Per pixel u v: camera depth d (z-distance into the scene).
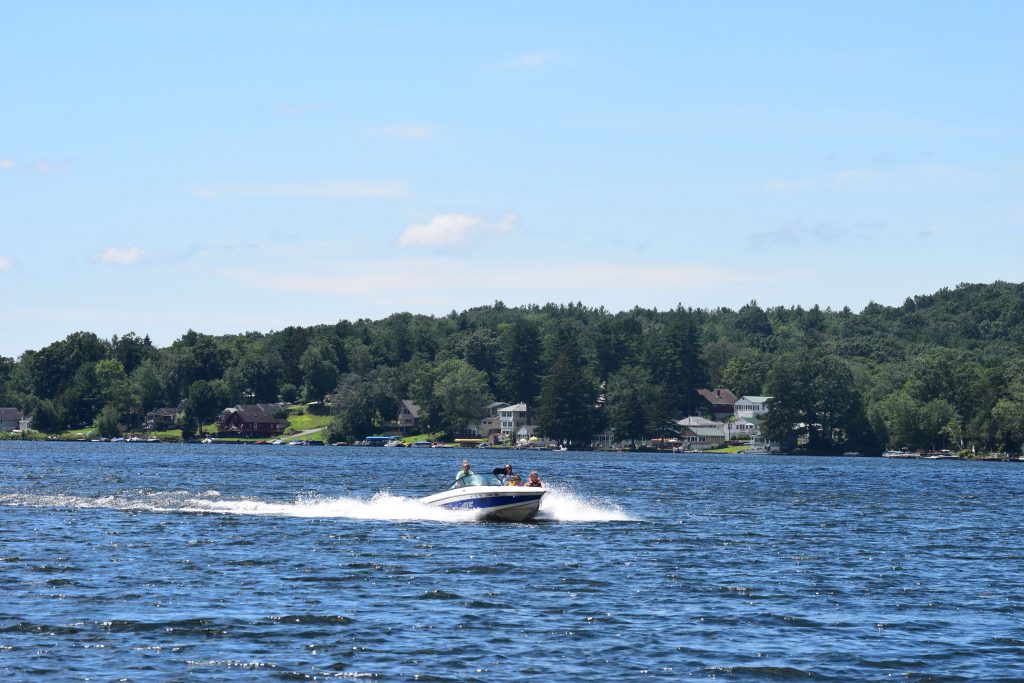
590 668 65.38
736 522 145.88
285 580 90.62
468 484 142.75
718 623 77.12
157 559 100.88
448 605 81.56
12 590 84.62
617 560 104.62
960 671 65.88
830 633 74.69
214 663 65.12
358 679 62.72
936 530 141.25
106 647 67.94
